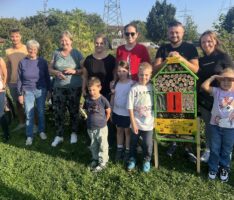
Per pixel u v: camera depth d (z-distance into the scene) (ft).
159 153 18.06
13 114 24.52
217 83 15.76
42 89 19.93
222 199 13.94
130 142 16.49
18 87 19.61
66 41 18.58
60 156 18.16
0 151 18.69
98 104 16.19
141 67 15.47
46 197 14.21
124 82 16.83
